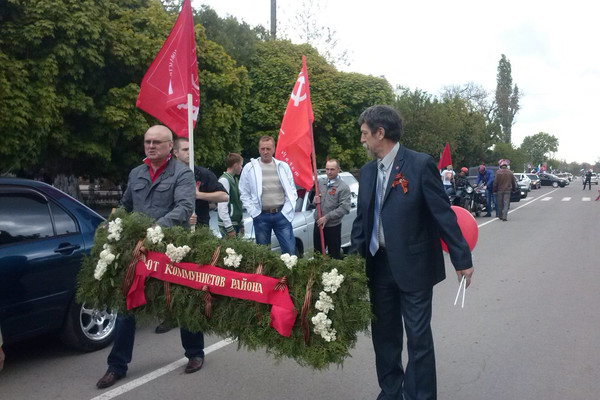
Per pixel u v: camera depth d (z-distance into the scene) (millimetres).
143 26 10648
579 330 5707
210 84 11609
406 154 3350
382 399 3602
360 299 3170
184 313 3566
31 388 4227
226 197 6109
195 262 3504
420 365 3312
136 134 10445
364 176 3516
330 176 7617
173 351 5129
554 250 11328
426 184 3254
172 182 4219
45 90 9039
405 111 31281
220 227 6961
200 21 16062
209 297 3453
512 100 76562
